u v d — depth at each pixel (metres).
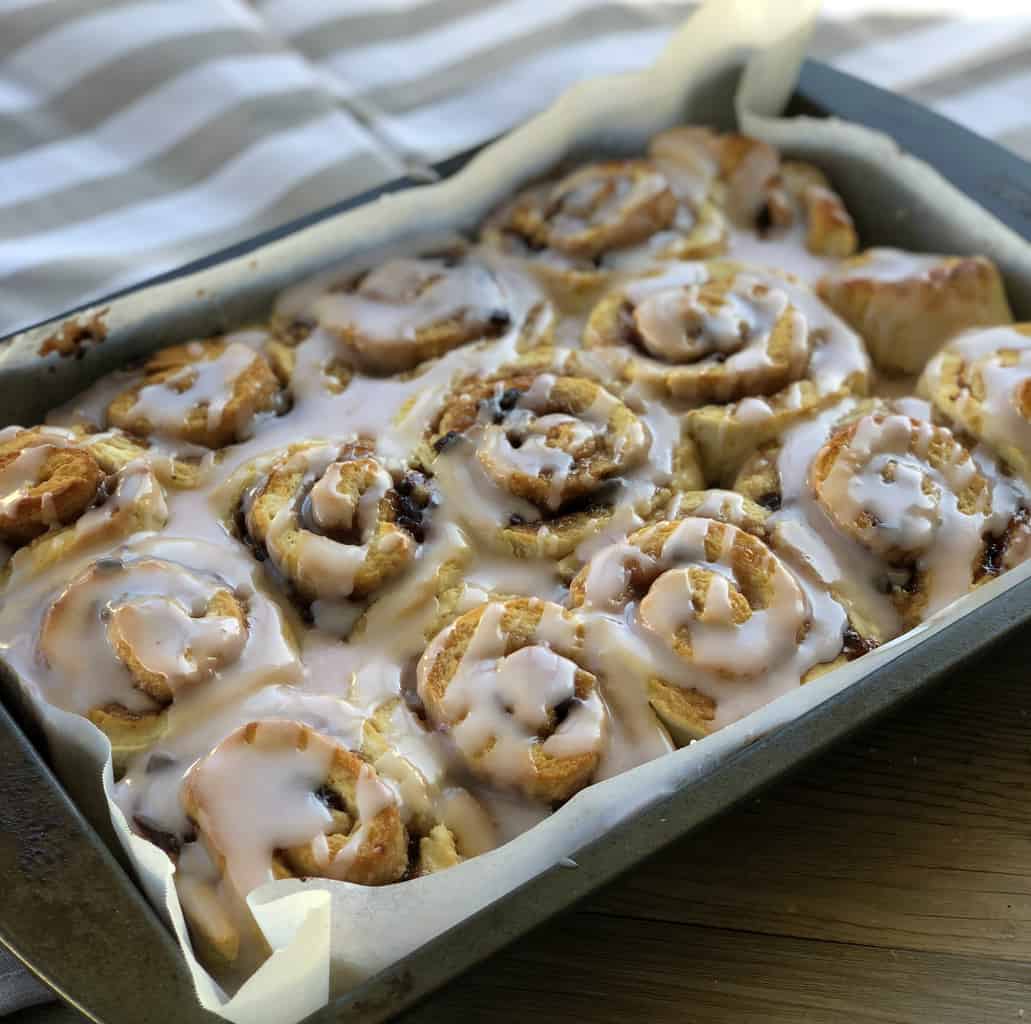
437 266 0.57
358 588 0.46
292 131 0.70
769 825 0.45
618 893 0.43
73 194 0.67
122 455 0.50
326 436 0.52
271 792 0.41
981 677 0.48
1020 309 0.57
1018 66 0.74
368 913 0.38
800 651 0.45
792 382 0.53
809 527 0.48
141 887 0.40
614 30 0.78
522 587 0.48
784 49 0.62
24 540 0.48
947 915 0.43
